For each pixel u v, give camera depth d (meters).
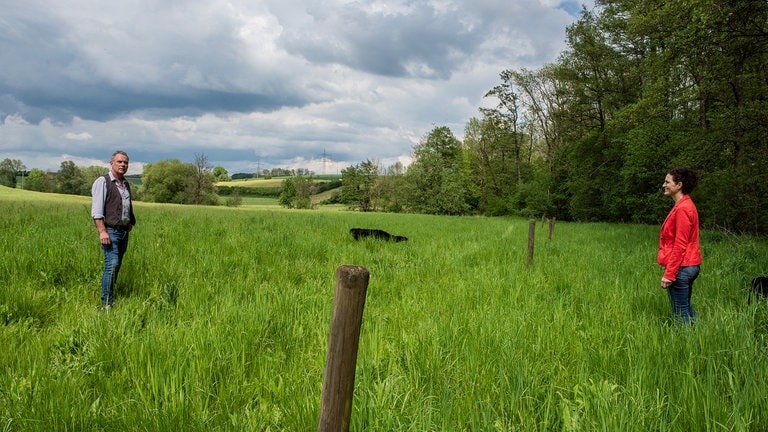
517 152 58.25
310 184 89.69
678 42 15.41
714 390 2.77
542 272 7.81
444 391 2.79
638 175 29.19
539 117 50.50
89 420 2.60
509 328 4.08
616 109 36.22
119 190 5.41
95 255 6.77
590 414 2.63
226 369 3.31
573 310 5.05
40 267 6.00
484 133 60.53
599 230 21.48
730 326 3.79
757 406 2.65
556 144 49.50
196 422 2.56
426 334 3.90
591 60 36.78
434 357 3.38
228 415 2.70
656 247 11.98
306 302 5.21
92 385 3.14
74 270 6.22
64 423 2.53
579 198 39.66
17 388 2.93
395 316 4.72
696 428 2.51
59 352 3.69
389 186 81.62
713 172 18.39
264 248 8.57
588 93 37.97
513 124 56.84
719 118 17.36
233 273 6.71
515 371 3.03
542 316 4.64
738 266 7.66
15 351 3.57
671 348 3.48
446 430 2.47
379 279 6.81
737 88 17.91
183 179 79.75
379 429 2.50
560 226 26.22
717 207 18.92
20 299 4.72
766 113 15.32
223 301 5.02
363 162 83.94
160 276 6.16
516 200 52.19
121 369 3.35
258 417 2.73
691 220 4.60
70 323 4.35
